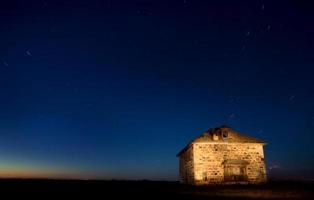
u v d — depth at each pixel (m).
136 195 20.06
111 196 19.84
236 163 28.42
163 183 32.53
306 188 22.81
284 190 21.39
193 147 28.78
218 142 28.98
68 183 31.20
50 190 24.08
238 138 30.00
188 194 19.95
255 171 28.86
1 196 20.20
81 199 18.66
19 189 24.58
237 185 26.33
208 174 28.17
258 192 20.42
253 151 29.44
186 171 31.58
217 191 21.44
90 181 33.84
